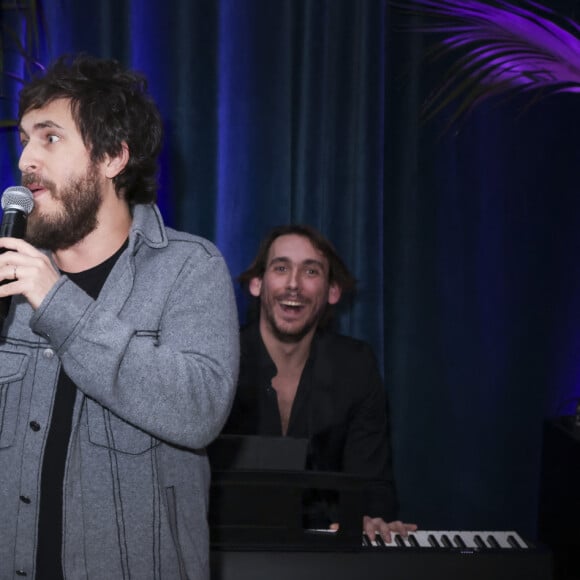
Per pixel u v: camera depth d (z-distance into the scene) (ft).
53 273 3.60
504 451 10.71
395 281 10.48
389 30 10.23
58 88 4.02
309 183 9.93
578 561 8.93
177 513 4.00
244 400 8.20
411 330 10.52
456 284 10.53
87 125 3.98
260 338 8.38
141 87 4.46
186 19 9.71
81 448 3.89
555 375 10.75
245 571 5.66
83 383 3.54
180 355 3.77
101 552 3.86
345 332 10.08
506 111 10.49
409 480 10.65
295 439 6.10
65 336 3.51
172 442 3.75
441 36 10.28
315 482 5.74
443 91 10.31
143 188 4.39
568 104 10.52
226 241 9.89
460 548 5.87
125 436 3.91
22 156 3.97
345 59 9.96
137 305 4.01
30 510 3.85
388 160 10.37
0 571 3.91
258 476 5.74
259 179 9.87
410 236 10.43
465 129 10.44
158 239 4.18
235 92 9.81
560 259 10.65
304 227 8.43
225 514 5.72
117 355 3.52
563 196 10.59
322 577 5.69
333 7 9.91
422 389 10.59
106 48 9.59
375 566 5.72
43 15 9.45
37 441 3.89
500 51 9.86
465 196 10.48
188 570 4.05
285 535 5.75
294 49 9.96
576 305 10.70
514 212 10.55
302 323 8.14
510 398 10.70
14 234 3.73
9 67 9.55
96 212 4.06
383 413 8.33
